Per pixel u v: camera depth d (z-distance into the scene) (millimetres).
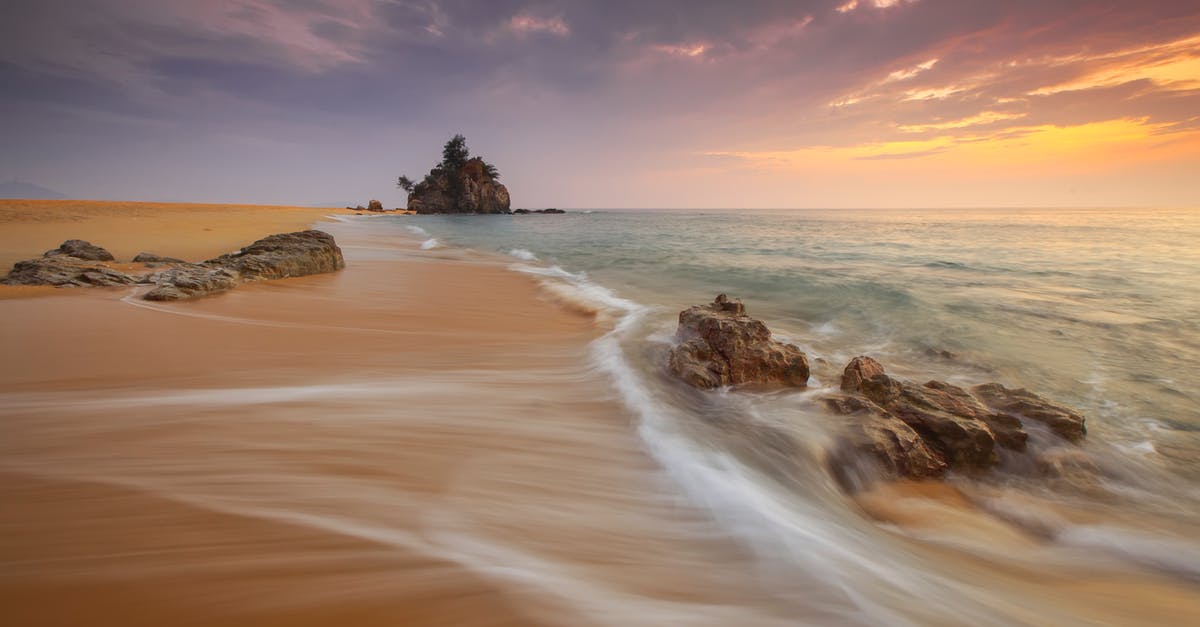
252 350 6777
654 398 6023
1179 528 4223
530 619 2020
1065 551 3844
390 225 55438
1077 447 5449
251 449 3625
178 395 4879
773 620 2271
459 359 7152
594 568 2564
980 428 5219
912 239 37906
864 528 3764
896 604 2586
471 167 135000
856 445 5039
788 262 22609
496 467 3818
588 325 10172
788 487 4246
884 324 10836
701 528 3180
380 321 9234
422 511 2945
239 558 2240
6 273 12039
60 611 1822
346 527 2625
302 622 1888
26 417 4082
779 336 10039
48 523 2436
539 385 6227
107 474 3057
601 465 4125
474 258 23484
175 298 9859
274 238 15812
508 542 2721
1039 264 21203
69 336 6812
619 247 31188
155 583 2021
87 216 34875
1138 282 16062
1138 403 6746
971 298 13391
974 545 3816
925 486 4809
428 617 1979
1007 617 2727
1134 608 3117
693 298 13883
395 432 4277
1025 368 8086
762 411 5859
